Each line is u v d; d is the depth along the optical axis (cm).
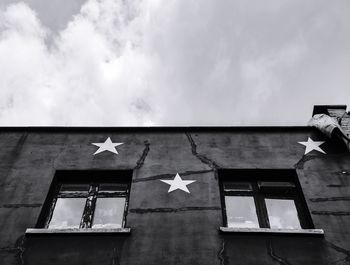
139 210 714
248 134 891
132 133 901
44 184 771
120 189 789
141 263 627
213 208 716
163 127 904
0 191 757
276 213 738
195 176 782
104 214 744
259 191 771
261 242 654
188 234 669
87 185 796
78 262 628
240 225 716
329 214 700
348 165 798
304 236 662
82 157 834
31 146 866
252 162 812
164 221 694
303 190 748
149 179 776
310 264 620
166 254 639
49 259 633
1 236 669
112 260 631
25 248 650
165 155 834
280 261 625
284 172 797
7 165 815
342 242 651
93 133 904
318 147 844
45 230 668
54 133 904
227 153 838
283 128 901
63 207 754
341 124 902
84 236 669
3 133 902
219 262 625
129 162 819
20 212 714
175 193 745
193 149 849
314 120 909
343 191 743
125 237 668
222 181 797
